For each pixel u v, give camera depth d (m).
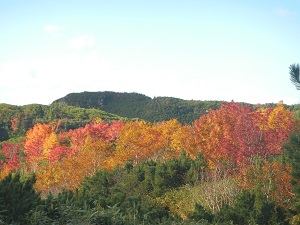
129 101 192.75
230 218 14.66
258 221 14.25
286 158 19.89
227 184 22.84
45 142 62.34
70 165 37.75
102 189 22.64
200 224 11.83
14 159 62.97
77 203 10.95
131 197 14.92
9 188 7.91
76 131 69.06
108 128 65.94
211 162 31.72
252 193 16.41
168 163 29.89
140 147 41.47
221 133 35.09
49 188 36.16
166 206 24.94
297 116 46.81
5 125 103.31
